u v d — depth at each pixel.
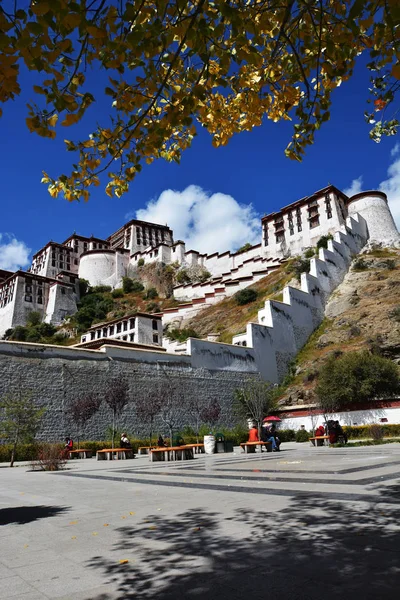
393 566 3.17
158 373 29.58
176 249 98.44
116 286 98.50
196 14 3.31
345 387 28.67
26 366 23.97
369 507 5.16
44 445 17.02
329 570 3.17
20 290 81.88
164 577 3.25
